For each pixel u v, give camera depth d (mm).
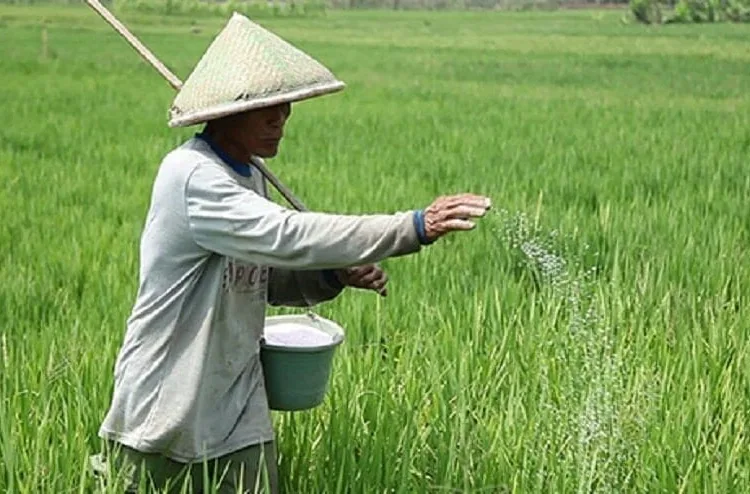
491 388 6152
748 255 9938
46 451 5156
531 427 5516
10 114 22516
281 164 15734
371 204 12531
